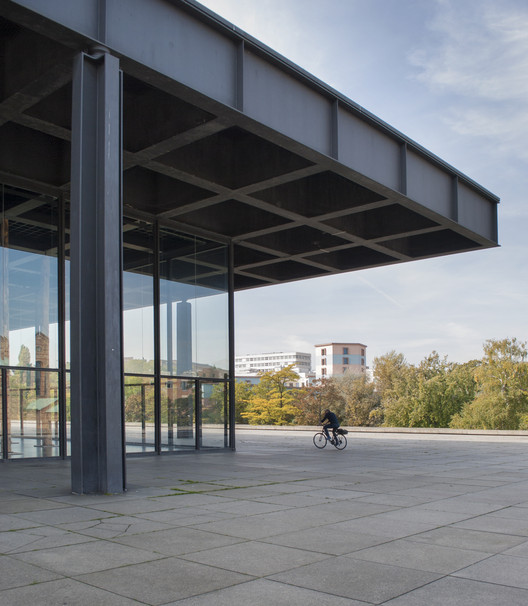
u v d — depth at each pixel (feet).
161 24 40.57
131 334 65.21
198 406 70.74
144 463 54.80
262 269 93.15
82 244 35.37
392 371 277.64
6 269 56.95
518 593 15.97
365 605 14.96
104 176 35.81
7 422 55.72
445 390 258.37
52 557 19.33
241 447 80.59
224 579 17.08
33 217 59.52
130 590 15.98
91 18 36.73
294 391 253.65
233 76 45.75
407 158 63.57
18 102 42.27
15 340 57.00
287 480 41.47
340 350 611.88
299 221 68.13
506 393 229.86
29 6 33.22
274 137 49.37
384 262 84.99
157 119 48.70
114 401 34.81
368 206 63.98
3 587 16.15
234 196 60.29
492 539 22.63
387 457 63.77
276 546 21.15
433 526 25.13
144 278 67.05
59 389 59.88
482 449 78.13
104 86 36.35
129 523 25.11
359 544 21.58
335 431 77.41
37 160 56.18
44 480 40.11
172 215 66.85
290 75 50.49
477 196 76.07
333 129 54.34
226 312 75.66
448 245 80.07
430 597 15.60
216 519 26.22
